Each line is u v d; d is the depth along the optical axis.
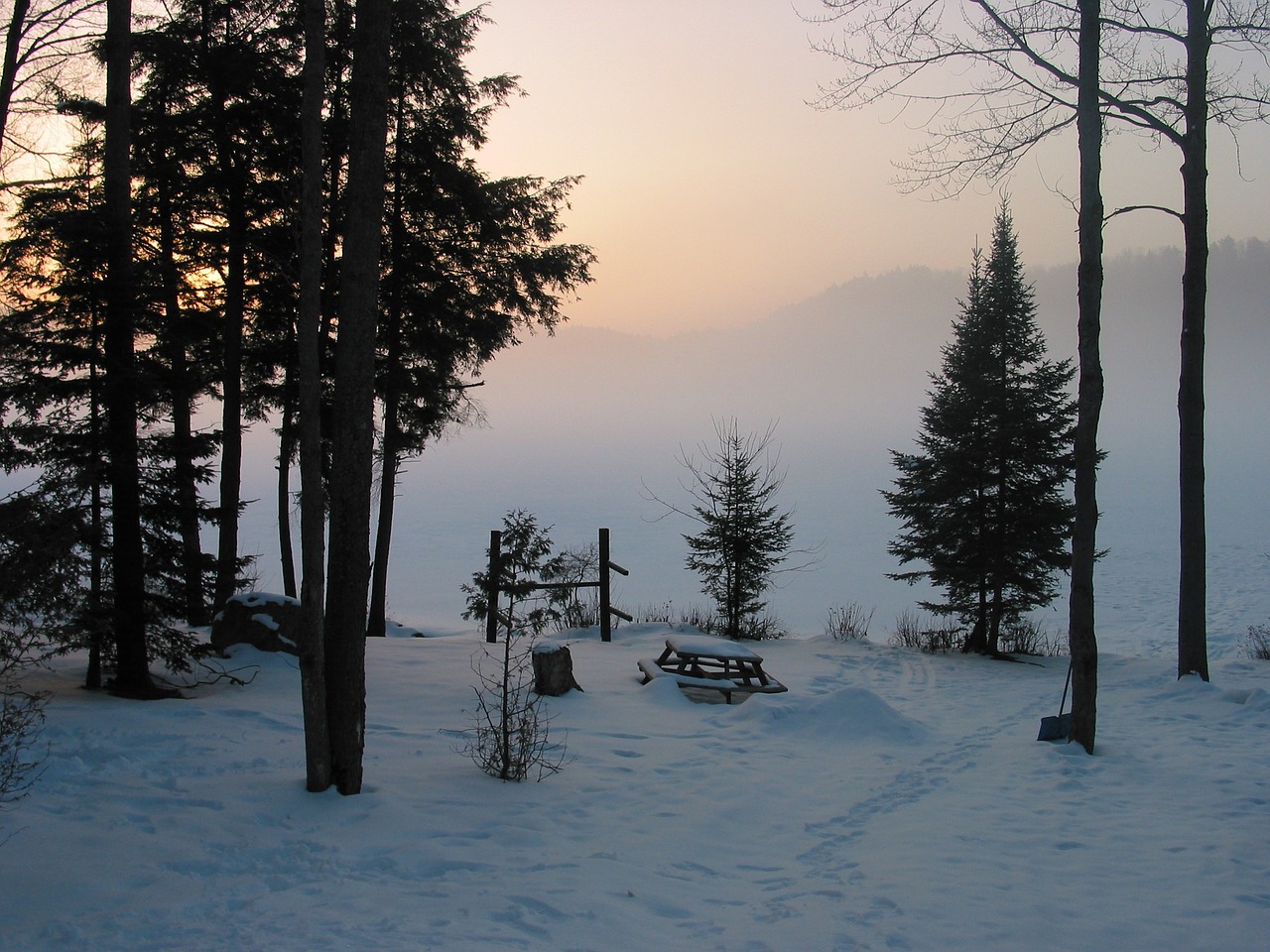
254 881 5.28
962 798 7.68
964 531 17.66
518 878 5.55
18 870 5.18
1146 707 11.68
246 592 12.77
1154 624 26.41
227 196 13.77
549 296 17.48
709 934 4.96
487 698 10.77
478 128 16.30
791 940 4.89
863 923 5.12
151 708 8.96
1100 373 9.23
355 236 6.83
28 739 7.40
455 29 15.74
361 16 6.84
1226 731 10.18
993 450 17.23
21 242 10.53
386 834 6.09
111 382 9.54
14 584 8.23
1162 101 12.77
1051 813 7.24
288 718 9.03
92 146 12.93
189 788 6.72
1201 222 13.02
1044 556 17.38
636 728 9.88
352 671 6.81
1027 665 16.14
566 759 8.45
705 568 19.20
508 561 8.01
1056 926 5.09
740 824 6.93
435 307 15.43
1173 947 4.84
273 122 13.30
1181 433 13.23
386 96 6.90
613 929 4.93
